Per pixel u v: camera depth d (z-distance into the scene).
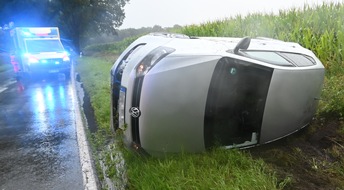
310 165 3.18
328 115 4.21
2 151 4.45
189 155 3.18
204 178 2.69
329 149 3.48
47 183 3.38
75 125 5.72
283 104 3.39
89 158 4.04
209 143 3.35
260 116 3.43
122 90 3.32
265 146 3.70
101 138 4.64
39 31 13.63
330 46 6.65
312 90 3.65
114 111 3.96
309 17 8.40
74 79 12.84
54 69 12.93
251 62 3.23
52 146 4.60
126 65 3.49
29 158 4.14
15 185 3.36
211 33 12.41
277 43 4.27
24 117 6.52
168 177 2.79
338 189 2.69
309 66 3.71
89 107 7.23
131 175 3.02
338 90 4.61
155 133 3.05
